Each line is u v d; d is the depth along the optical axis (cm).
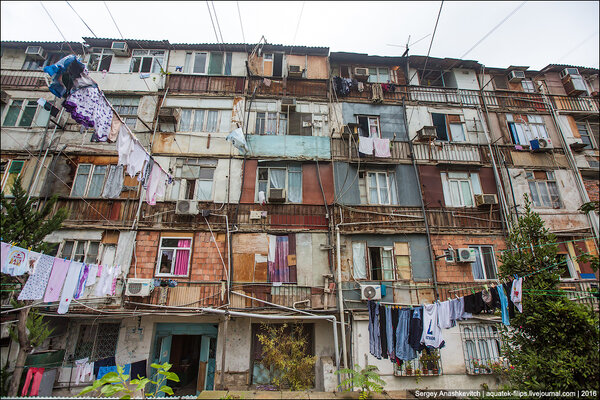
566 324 544
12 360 782
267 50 1316
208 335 1027
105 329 1004
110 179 1091
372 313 798
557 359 524
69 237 1024
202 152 1144
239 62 1301
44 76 1216
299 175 1152
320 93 1259
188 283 988
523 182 1218
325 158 1158
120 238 1030
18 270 481
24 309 676
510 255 691
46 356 858
